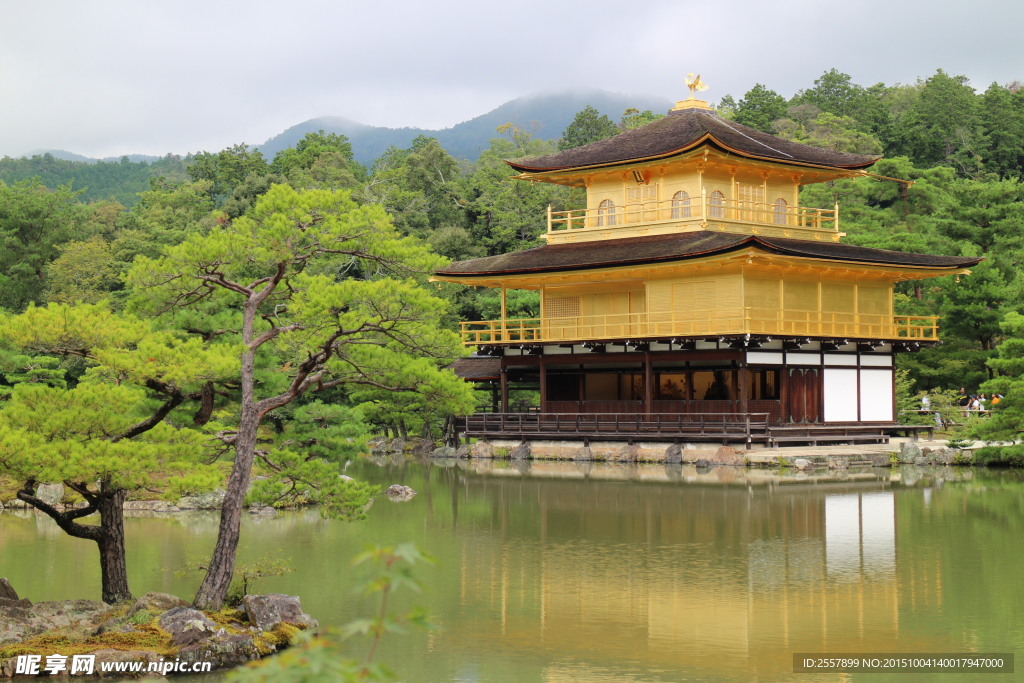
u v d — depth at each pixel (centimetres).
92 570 3155
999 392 5450
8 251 8419
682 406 6209
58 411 2312
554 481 5197
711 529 3791
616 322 6488
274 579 3017
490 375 6925
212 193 13662
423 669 2289
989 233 7706
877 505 4275
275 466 2691
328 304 2372
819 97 17162
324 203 2477
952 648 2397
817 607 2728
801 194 10381
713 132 6588
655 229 6525
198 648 2214
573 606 2764
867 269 6222
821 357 6172
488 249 10306
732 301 5944
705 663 2317
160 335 2453
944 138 14312
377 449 7306
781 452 5584
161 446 2369
